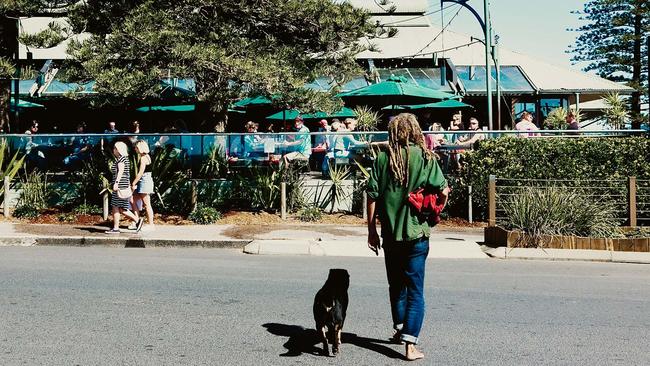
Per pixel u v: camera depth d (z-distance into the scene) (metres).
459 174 16.28
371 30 17.20
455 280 9.72
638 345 6.43
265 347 6.19
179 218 15.59
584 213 12.56
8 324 6.83
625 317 7.57
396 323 6.15
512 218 12.55
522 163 15.83
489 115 20.55
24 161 16.58
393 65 28.47
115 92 14.83
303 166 16.50
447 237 13.88
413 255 5.79
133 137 16.36
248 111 24.97
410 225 5.73
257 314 7.39
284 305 7.83
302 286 8.95
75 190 16.38
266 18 16.81
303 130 17.61
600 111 30.73
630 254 11.77
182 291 8.50
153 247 12.80
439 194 5.84
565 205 12.55
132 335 6.50
